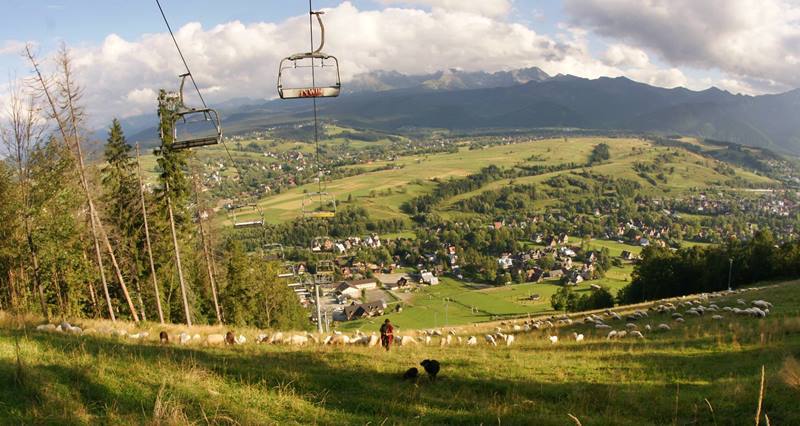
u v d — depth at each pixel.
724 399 13.39
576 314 46.16
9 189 34.22
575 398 14.46
